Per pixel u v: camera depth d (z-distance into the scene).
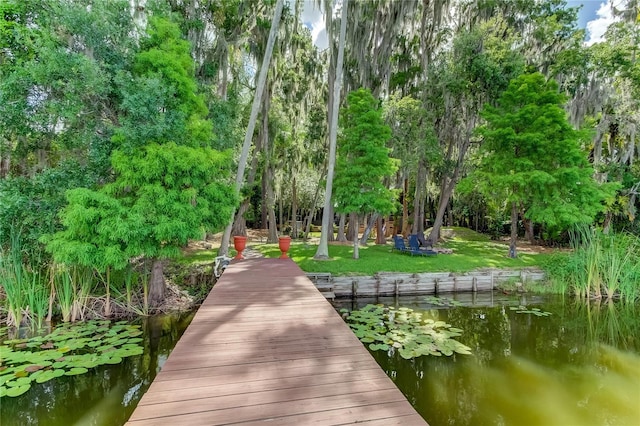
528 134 9.48
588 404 3.56
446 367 4.39
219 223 6.81
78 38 5.73
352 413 1.78
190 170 6.08
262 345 2.78
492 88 11.30
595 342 5.45
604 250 8.87
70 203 5.47
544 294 8.52
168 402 1.87
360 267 9.14
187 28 8.90
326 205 10.33
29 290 5.62
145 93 5.57
